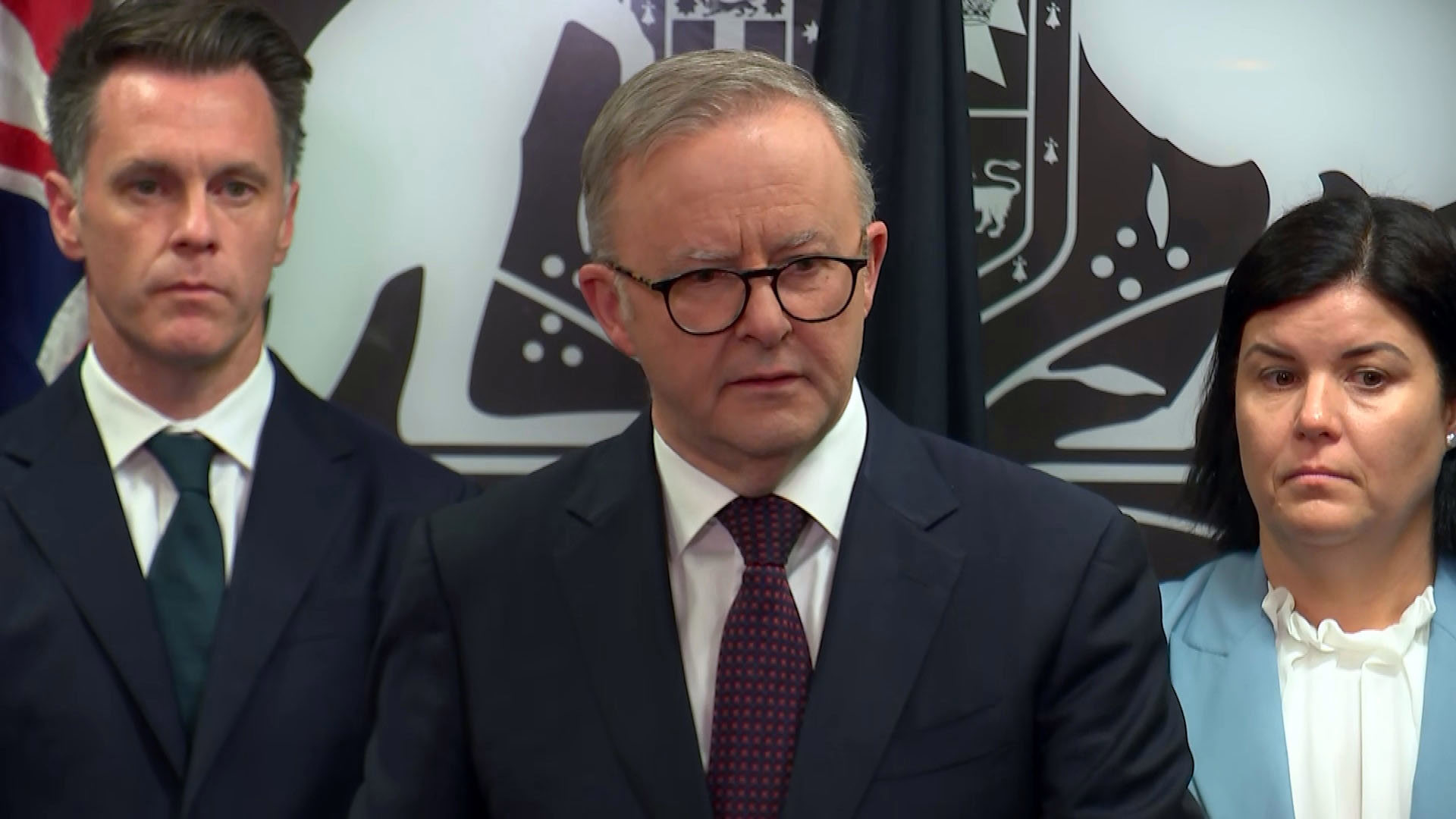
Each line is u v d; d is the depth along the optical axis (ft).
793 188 6.50
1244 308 8.72
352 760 9.00
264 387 9.71
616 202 6.86
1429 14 12.23
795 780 6.62
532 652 7.27
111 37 8.89
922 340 11.49
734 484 7.22
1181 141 12.39
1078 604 6.99
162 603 8.93
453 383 12.64
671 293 6.62
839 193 6.68
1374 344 8.17
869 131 11.72
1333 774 8.46
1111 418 12.42
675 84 6.73
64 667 8.66
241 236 8.98
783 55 12.60
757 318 6.45
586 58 12.66
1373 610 8.71
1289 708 8.70
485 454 12.66
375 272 12.64
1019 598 7.01
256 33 9.20
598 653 7.13
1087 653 6.89
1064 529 7.20
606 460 7.75
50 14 11.80
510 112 12.64
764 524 7.18
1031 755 6.96
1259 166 12.35
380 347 12.64
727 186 6.47
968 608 7.02
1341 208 8.56
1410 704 8.47
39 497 9.02
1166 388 12.41
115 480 9.14
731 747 6.81
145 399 9.30
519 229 12.64
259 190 9.09
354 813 7.41
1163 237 12.40
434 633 7.56
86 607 8.73
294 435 9.63
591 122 12.67
